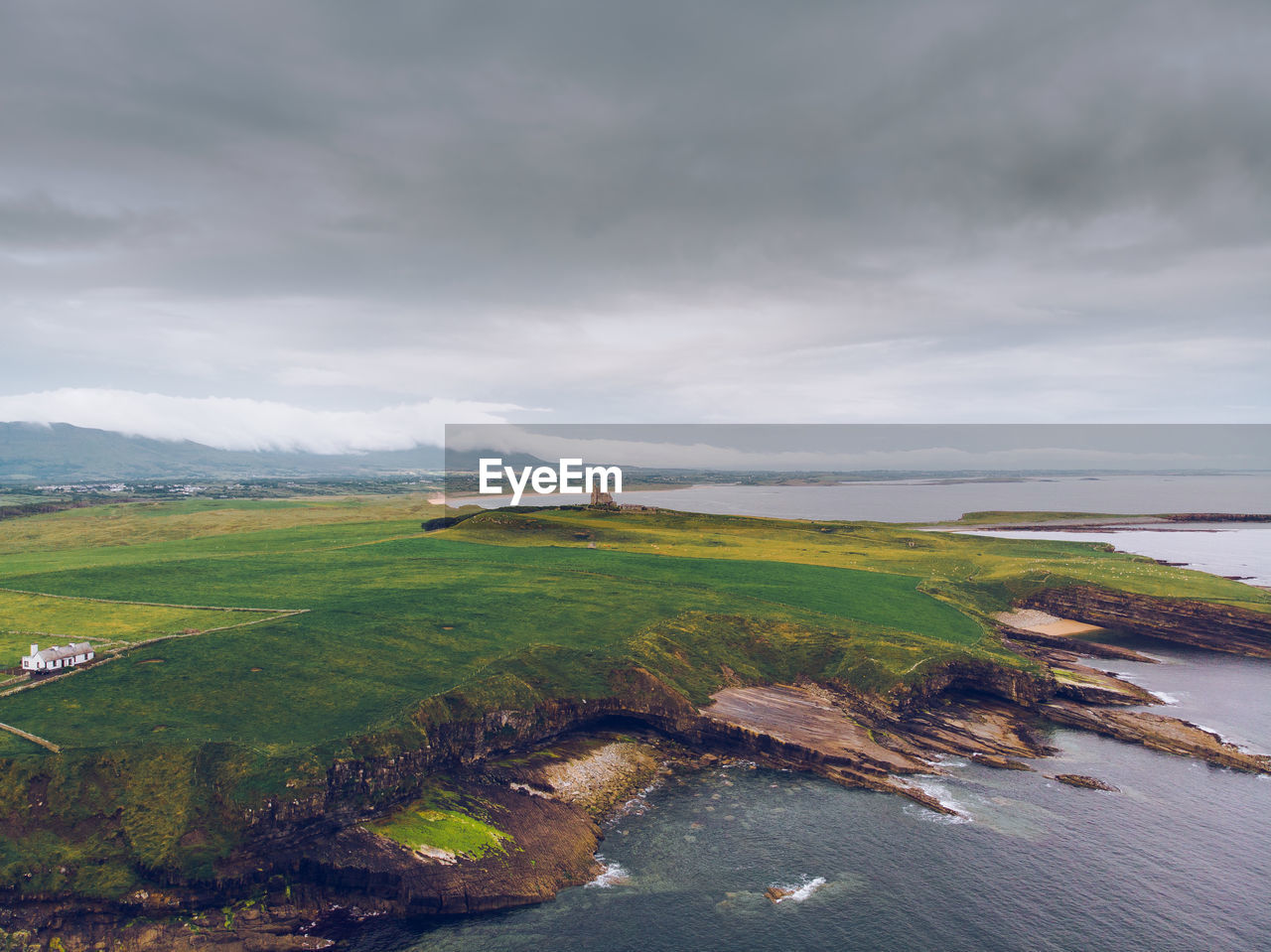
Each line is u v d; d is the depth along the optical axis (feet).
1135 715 287.28
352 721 214.90
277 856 175.01
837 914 168.55
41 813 170.50
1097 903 172.55
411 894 170.91
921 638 329.93
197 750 190.90
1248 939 160.35
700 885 179.83
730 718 262.26
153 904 159.22
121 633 270.46
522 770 227.81
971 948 157.58
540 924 165.58
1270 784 233.55
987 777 236.84
